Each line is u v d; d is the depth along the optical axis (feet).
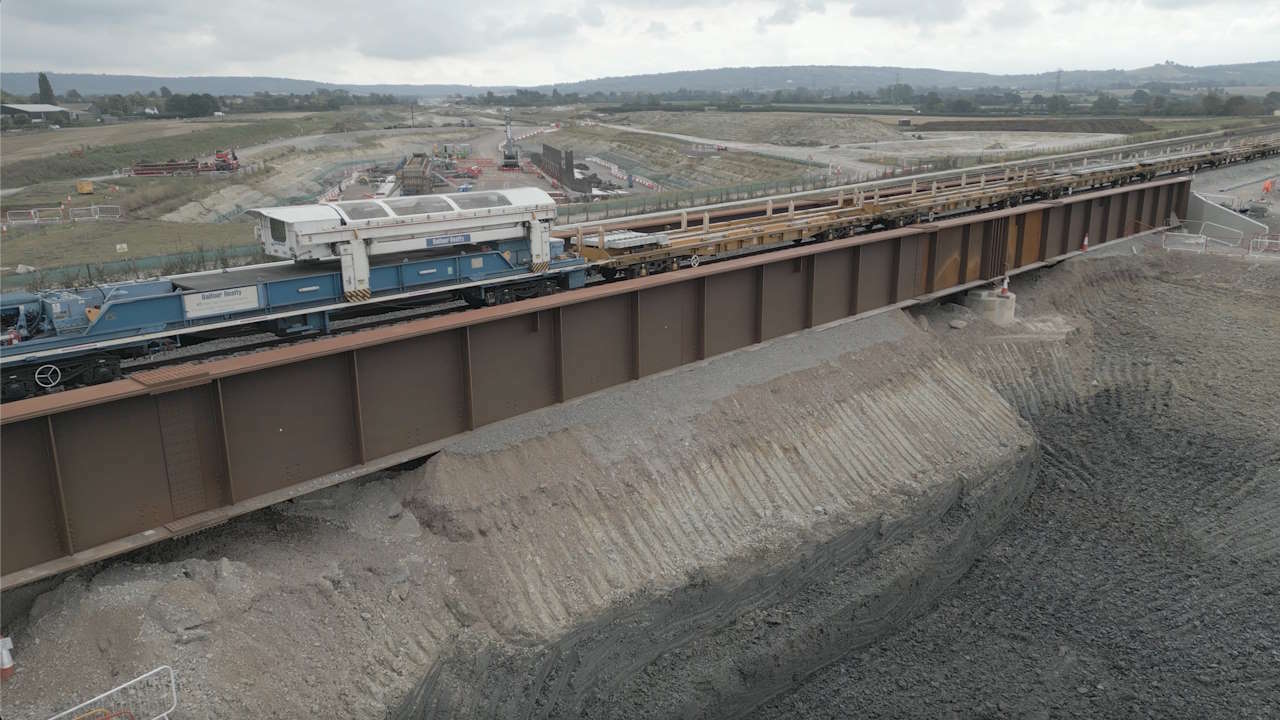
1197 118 513.45
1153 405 93.45
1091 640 59.62
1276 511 73.31
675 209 155.43
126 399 41.24
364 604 45.44
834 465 70.28
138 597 39.11
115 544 41.73
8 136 435.12
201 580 41.83
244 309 60.85
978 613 63.16
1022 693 55.06
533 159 409.28
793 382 75.05
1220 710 53.06
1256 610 61.82
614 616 52.31
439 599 47.88
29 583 39.58
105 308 55.16
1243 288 124.88
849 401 77.10
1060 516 75.00
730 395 70.38
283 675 40.04
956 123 523.29
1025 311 110.52
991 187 134.82
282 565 45.29
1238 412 90.74
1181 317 116.67
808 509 65.21
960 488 74.08
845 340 83.92
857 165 313.94
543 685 48.62
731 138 571.69
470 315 55.62
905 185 181.37
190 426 44.01
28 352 52.54
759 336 77.41
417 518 51.47
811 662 57.41
